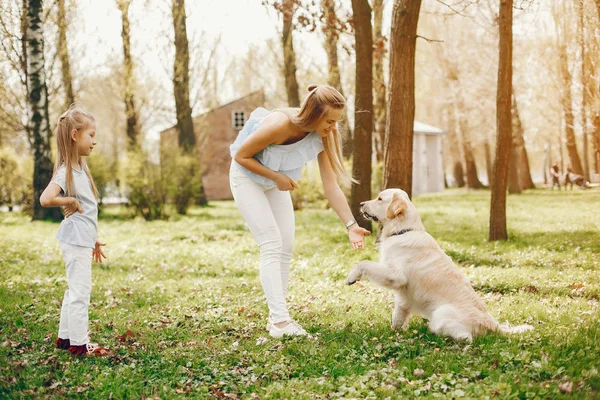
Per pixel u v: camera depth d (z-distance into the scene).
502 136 10.87
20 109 20.91
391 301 6.26
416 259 4.82
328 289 7.04
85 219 4.40
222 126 38.94
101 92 38.59
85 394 3.54
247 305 6.27
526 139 38.28
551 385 3.43
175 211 21.33
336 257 9.49
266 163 4.88
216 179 39.22
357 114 12.31
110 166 21.83
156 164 19.97
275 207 5.20
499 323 5.11
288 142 4.88
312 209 23.27
